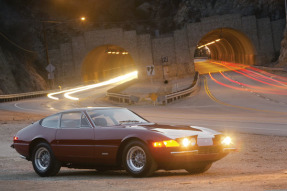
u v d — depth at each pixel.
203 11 134.75
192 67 94.00
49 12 113.38
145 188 6.38
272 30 95.06
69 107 45.56
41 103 55.06
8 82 77.56
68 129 8.72
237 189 5.81
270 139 15.95
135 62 94.81
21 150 9.54
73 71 97.56
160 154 7.30
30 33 101.25
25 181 8.09
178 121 25.23
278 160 11.22
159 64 94.31
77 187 6.87
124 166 7.82
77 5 122.62
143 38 94.56
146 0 144.75
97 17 127.44
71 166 8.93
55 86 96.88
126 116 8.80
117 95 53.81
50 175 9.06
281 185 5.98
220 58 154.75
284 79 65.81
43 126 9.25
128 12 140.00
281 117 25.59
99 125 8.36
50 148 8.94
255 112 30.42
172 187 6.36
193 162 7.73
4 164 12.52
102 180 7.73
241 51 108.88
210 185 6.37
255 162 10.97
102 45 96.25
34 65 97.25
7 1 102.12
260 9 115.94
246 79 71.12
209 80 76.38
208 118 26.73
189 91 55.19
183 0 138.25
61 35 110.50
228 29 96.75
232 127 20.72
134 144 7.62
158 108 40.41
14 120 29.36
